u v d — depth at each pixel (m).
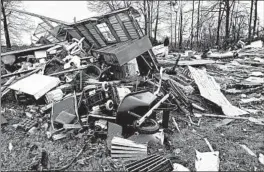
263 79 12.15
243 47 24.48
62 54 12.84
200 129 7.09
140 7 34.25
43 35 19.02
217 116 8.12
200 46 38.53
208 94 9.44
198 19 36.16
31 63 13.38
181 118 7.93
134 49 11.06
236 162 5.27
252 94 10.39
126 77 11.47
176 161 5.26
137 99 6.44
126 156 5.36
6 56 13.41
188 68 12.44
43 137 6.57
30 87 9.05
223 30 43.66
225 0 29.61
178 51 28.42
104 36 13.35
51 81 9.30
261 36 28.08
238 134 6.71
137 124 5.94
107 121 6.83
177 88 9.62
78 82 9.70
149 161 5.12
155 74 11.80
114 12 11.06
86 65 11.69
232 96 10.37
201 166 4.96
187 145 6.04
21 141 6.36
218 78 13.02
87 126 6.75
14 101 9.55
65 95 9.05
